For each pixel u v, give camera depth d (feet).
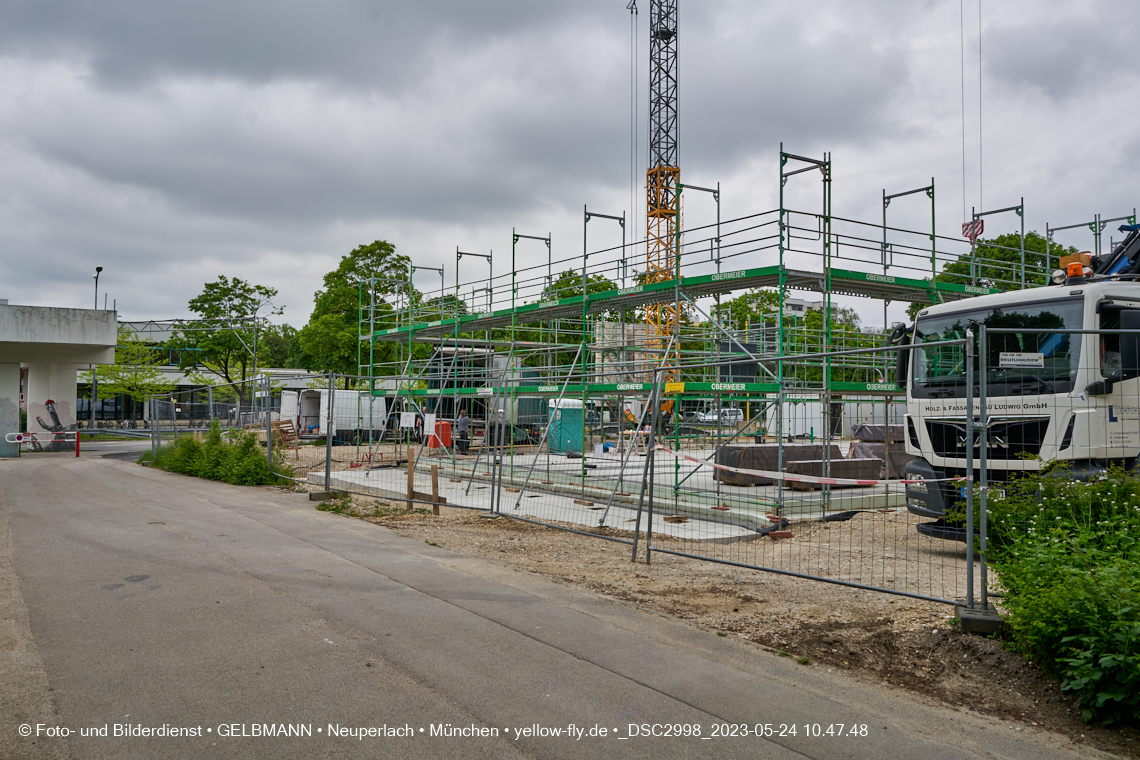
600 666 16.34
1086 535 17.20
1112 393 27.02
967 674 16.15
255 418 67.05
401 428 82.74
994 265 58.34
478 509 40.75
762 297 140.87
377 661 16.39
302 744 12.38
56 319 88.02
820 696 14.94
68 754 11.87
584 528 36.65
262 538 31.01
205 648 17.06
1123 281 29.35
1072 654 14.76
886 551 31.04
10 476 57.88
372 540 31.24
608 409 83.15
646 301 58.08
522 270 66.49
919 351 32.35
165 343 142.92
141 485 51.19
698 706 14.30
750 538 34.71
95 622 18.88
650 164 179.83
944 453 30.45
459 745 12.44
